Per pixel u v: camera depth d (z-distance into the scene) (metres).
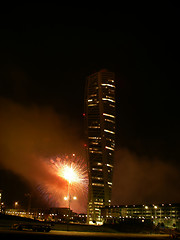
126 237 66.69
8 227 68.06
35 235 46.19
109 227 120.12
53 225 86.88
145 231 117.31
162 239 66.94
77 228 93.00
